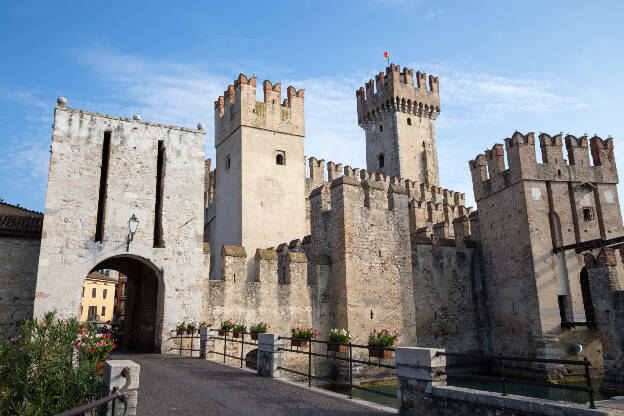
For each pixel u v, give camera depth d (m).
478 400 8.05
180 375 14.31
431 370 8.99
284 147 35.41
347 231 25.66
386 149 56.62
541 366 27.19
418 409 9.17
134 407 7.88
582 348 27.75
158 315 22.17
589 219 30.47
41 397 10.63
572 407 6.81
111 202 21.78
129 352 22.53
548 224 29.48
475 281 32.50
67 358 11.91
